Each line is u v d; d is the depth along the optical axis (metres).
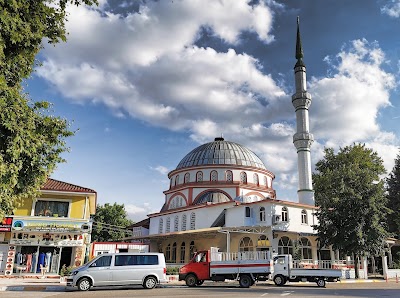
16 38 9.52
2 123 9.02
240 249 30.72
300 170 40.19
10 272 22.50
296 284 21.95
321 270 20.12
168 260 38.16
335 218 27.23
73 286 17.22
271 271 18.92
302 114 42.16
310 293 15.00
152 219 44.94
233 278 19.41
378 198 27.17
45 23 10.97
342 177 28.14
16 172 9.45
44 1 10.83
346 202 26.98
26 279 21.41
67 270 22.27
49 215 23.98
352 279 27.20
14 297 13.67
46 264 23.33
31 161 10.38
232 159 42.78
